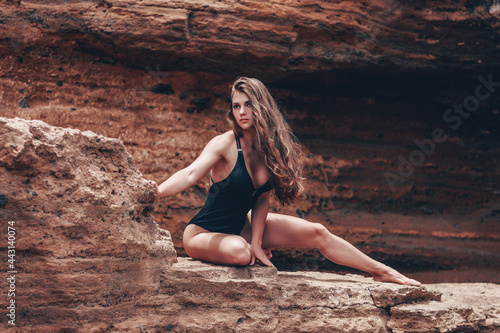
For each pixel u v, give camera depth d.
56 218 2.44
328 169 6.00
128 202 2.70
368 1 5.40
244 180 2.95
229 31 4.98
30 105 4.84
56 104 4.94
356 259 3.24
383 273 3.27
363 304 2.97
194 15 4.92
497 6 5.66
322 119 6.23
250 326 2.72
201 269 2.81
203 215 3.09
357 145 6.25
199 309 2.75
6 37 4.71
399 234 5.90
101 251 2.54
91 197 2.54
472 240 6.06
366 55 5.46
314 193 5.81
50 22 4.77
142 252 2.70
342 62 5.41
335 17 5.27
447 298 3.54
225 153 2.96
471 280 5.83
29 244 2.37
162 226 5.09
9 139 2.32
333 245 3.23
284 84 5.95
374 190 6.08
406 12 5.55
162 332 2.63
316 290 2.92
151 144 5.26
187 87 5.50
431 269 5.87
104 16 4.75
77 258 2.47
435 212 6.21
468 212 6.29
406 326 2.97
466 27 5.72
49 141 2.46
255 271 2.90
